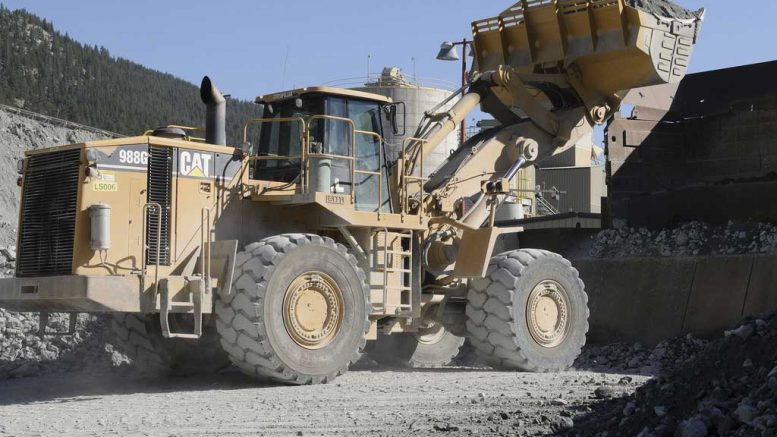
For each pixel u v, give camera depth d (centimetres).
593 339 1544
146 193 1042
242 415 820
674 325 1450
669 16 1344
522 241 1748
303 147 1112
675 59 1347
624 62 1342
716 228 1528
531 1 1370
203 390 1020
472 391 987
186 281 1013
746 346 641
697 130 1691
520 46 1402
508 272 1258
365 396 942
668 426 587
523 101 1335
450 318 1309
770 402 558
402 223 1198
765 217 1492
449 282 1286
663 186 1681
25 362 1245
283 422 779
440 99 2702
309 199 1097
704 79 1697
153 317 1145
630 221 1641
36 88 8225
